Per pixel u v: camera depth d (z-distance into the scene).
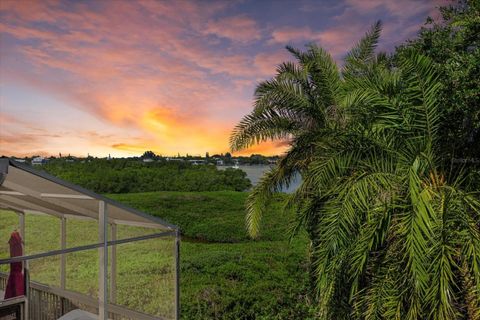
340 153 6.41
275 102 9.80
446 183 5.97
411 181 5.23
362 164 6.48
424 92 5.92
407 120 6.21
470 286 5.30
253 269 12.11
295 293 10.12
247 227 10.03
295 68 9.97
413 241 4.85
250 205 9.85
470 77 6.67
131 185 30.56
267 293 10.05
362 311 6.45
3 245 16.05
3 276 8.42
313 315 9.05
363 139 6.39
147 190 30.84
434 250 4.88
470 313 5.42
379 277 5.99
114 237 7.73
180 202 26.77
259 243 17.36
